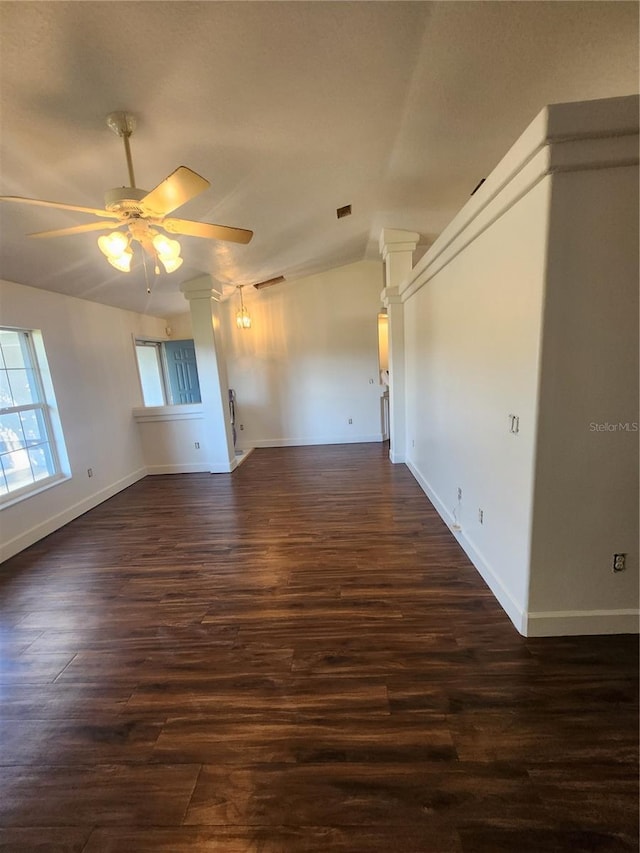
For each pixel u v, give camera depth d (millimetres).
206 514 3861
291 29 1541
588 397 1661
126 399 5250
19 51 1415
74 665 1922
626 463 1713
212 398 5195
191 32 1474
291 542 3119
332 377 6574
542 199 1552
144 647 2023
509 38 1704
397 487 4309
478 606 2184
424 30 1622
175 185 1725
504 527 2102
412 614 2148
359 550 2914
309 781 1321
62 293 4055
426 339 3697
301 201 3254
